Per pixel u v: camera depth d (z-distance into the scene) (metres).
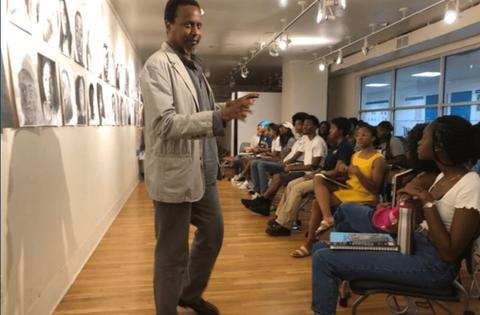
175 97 1.85
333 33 6.43
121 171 5.47
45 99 2.23
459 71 6.16
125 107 6.01
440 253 1.70
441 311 2.41
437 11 5.23
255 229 4.31
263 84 14.05
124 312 2.42
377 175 3.19
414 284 1.75
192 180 1.88
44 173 2.27
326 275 1.81
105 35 4.27
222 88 14.53
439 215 1.70
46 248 2.31
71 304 2.52
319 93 9.17
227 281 2.90
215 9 5.11
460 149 1.71
